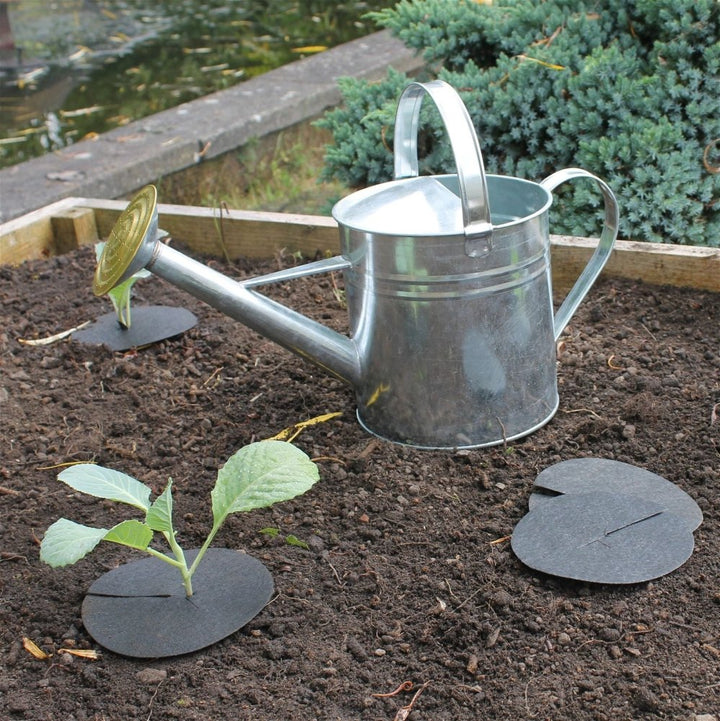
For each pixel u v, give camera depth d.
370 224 1.88
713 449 1.94
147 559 1.72
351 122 3.38
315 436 2.08
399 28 3.55
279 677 1.47
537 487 1.85
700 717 1.34
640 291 2.60
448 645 1.51
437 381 1.92
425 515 1.80
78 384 2.37
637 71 2.96
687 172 2.76
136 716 1.41
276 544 1.75
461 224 1.85
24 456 2.09
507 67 3.09
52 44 7.63
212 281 1.92
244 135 4.53
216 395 2.29
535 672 1.45
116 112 5.81
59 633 1.57
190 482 1.96
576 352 2.37
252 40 7.56
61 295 2.85
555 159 2.99
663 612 1.53
